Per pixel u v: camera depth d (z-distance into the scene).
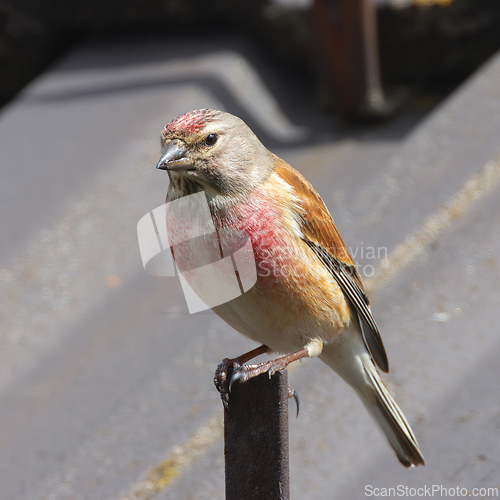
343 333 5.95
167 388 7.93
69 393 8.55
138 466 7.12
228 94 12.78
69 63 14.32
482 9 12.27
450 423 6.99
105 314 9.82
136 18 14.25
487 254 8.56
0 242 10.95
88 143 12.24
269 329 5.57
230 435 4.43
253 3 13.54
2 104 16.02
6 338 9.76
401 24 12.45
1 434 8.25
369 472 6.79
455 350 7.67
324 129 12.41
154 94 12.85
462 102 10.70
